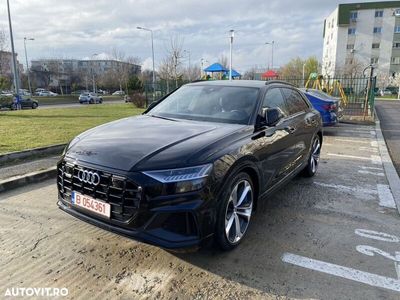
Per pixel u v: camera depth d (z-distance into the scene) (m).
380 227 3.81
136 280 2.75
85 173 2.85
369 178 5.72
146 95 22.97
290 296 2.60
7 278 2.75
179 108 4.22
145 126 3.57
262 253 3.19
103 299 2.52
